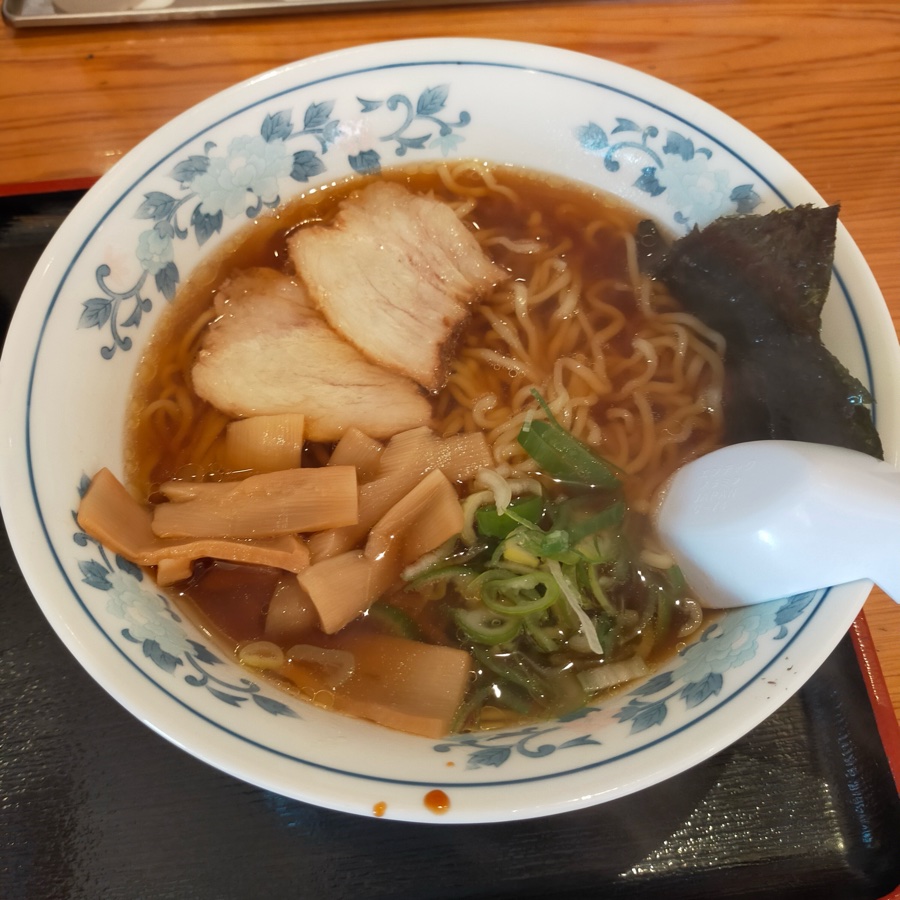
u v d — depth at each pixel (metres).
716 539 0.21
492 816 0.17
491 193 0.28
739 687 0.18
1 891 0.20
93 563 0.19
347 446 0.24
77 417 0.21
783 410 0.22
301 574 0.21
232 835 0.21
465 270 0.27
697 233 0.25
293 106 0.26
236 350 0.25
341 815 0.21
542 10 0.33
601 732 0.19
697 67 0.32
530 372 0.26
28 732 0.22
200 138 0.24
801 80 0.32
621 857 0.21
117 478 0.22
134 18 0.32
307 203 0.28
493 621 0.22
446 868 0.21
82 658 0.18
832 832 0.21
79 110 0.31
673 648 0.22
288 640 0.21
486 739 0.20
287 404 0.25
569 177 0.28
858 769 0.22
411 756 0.18
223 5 0.32
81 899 0.20
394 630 0.22
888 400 0.21
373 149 0.27
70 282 0.22
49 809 0.21
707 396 0.25
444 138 0.28
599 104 0.26
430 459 0.24
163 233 0.24
